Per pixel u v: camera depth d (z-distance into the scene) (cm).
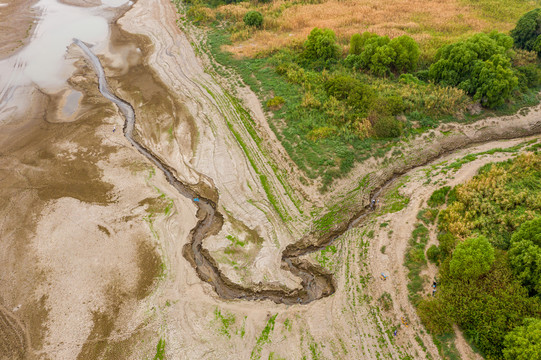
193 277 2295
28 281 2250
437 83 3800
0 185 2867
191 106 3706
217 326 2047
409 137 3231
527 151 2988
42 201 2739
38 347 1953
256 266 2339
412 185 2814
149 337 1995
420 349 1855
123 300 2161
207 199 2803
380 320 2012
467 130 3350
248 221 2609
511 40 3781
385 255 2317
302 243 2488
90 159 3108
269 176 2942
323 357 1889
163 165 3092
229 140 3275
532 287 1884
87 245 2444
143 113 3628
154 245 2461
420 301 2023
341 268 2314
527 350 1548
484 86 3394
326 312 2091
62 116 3628
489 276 1928
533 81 3822
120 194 2803
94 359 1908
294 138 3216
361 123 3228
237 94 3891
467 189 2561
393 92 3609
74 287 2219
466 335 1841
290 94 3744
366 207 2734
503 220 2300
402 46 3912
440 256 2194
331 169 2920
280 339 1980
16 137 3353
